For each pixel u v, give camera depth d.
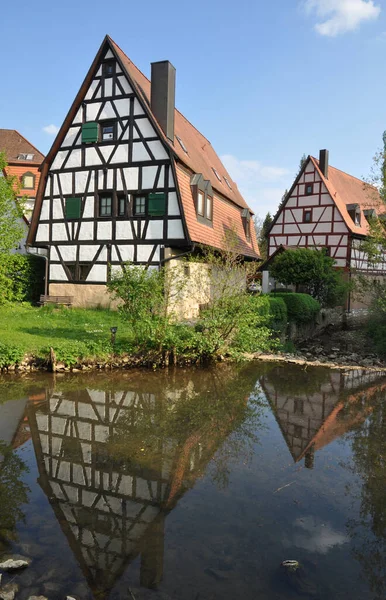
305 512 4.46
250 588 3.31
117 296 11.47
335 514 4.44
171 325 11.62
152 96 17.81
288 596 3.24
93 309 18.17
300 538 3.99
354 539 4.00
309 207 31.09
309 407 8.26
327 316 23.14
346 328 22.11
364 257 31.44
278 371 11.30
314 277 23.52
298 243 31.56
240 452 6.00
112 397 8.34
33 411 7.39
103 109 17.98
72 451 5.83
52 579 3.35
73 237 18.75
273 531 4.09
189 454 5.86
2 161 13.06
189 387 9.30
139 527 4.09
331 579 3.45
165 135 17.55
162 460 5.64
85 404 7.86
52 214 19.14
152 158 17.22
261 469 5.48
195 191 17.72
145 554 3.69
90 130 18.09
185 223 16.59
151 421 7.11
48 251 19.22
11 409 7.48
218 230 19.77
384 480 5.25
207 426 6.98
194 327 12.11
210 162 23.92
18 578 3.35
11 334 11.86
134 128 17.52
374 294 16.88
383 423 7.39
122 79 17.62
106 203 18.31
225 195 21.45
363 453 6.09
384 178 15.28
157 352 11.05
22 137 37.16
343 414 7.86
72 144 18.66
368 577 3.48
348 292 24.05
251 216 25.62
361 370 11.85
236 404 8.24
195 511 4.41
